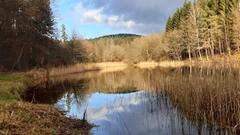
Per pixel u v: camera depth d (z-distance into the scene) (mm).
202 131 15422
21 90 30438
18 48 52125
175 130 15852
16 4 49188
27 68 54656
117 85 40031
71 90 35875
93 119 19141
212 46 80312
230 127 15180
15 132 11773
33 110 17125
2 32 49531
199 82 20625
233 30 73938
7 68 51094
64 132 14461
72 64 79938
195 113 17578
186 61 92188
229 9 78562
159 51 116688
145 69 80250
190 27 86750
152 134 15383
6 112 14398
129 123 17844
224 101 16406
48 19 60938
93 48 135125
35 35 57562
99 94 32000
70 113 20719
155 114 19750
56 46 69125
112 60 141250
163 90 26141
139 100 25656
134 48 137000
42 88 37094
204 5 89750
